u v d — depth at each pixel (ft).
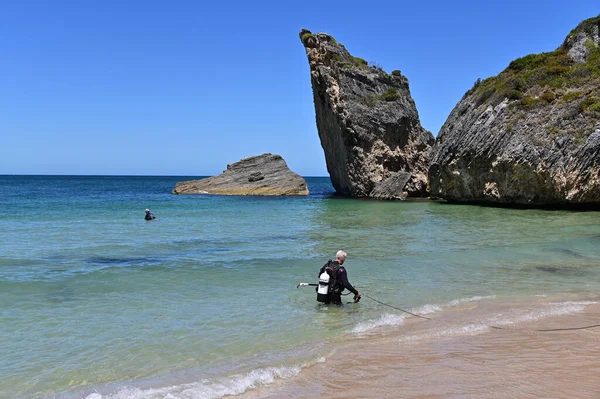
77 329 25.05
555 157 98.22
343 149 161.79
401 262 44.98
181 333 24.50
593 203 98.17
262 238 62.54
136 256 48.44
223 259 46.85
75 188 276.62
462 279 37.78
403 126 163.84
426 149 167.63
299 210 110.01
